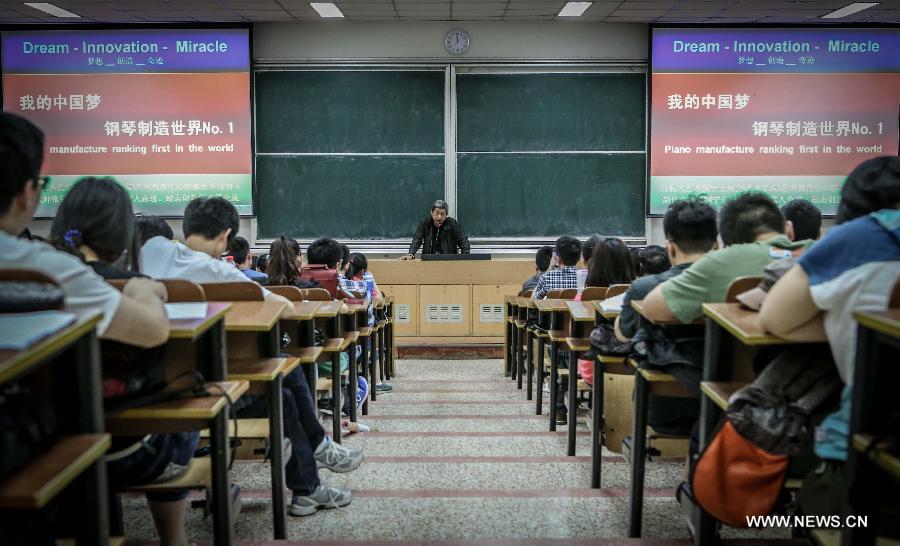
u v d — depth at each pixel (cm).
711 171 773
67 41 757
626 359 230
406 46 774
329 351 300
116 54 759
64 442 106
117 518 167
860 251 120
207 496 163
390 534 203
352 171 790
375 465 278
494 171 790
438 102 782
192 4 695
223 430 150
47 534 106
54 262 120
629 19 755
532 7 711
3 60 756
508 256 795
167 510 168
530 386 469
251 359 193
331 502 221
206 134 770
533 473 271
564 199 793
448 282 724
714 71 764
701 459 144
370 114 784
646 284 206
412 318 726
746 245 182
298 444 218
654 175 775
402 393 515
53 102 762
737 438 140
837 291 120
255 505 228
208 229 245
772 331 130
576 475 269
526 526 208
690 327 189
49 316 100
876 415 107
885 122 767
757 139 770
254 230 792
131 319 126
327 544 181
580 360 339
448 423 394
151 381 145
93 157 768
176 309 151
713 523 160
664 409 210
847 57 761
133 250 170
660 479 260
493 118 785
